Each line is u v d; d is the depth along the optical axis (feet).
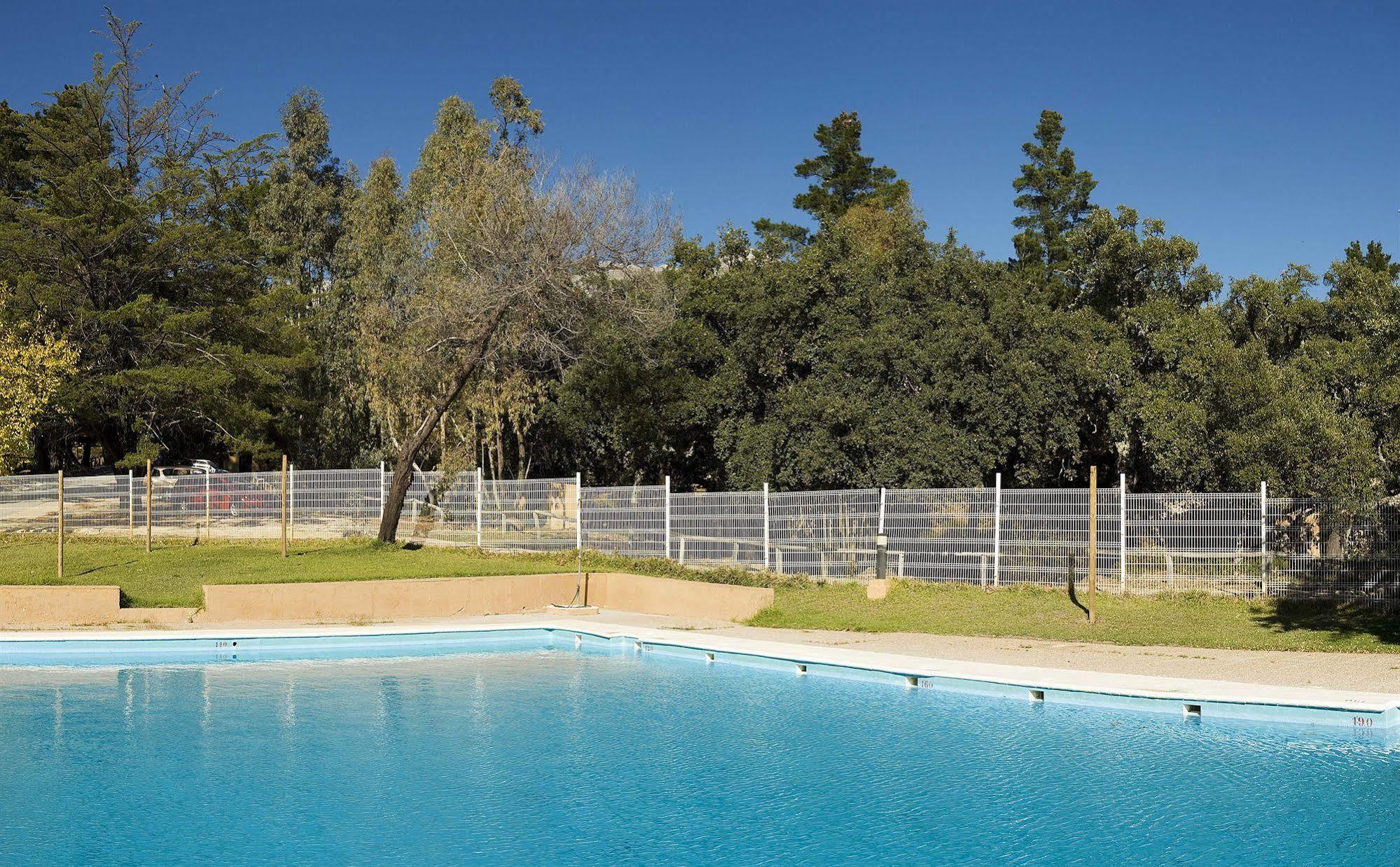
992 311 86.69
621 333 89.66
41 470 147.84
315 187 153.58
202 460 136.67
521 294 80.53
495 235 82.02
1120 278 95.71
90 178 117.08
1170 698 40.29
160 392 109.91
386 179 119.44
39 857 28.99
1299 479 63.77
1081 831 29.96
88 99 134.21
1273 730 38.29
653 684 49.49
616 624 62.90
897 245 108.58
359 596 64.34
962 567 66.03
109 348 118.01
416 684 50.11
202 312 115.14
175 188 126.41
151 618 60.90
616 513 77.25
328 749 39.24
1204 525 61.41
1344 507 58.23
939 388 83.51
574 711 44.70
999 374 82.94
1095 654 49.90
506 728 42.16
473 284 85.10
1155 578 62.23
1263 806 31.42
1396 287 56.90
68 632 56.54
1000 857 28.25
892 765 36.45
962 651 51.67
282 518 76.18
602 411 105.19
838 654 51.11
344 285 137.08
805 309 93.40
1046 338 84.89
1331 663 45.88
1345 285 83.25
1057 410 83.87
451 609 66.28
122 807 33.09
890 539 67.82
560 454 136.87
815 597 65.51
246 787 34.99
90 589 60.54
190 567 71.36
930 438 80.84
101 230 118.73
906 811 31.94
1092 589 56.44
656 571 73.77
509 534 81.15
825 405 82.17
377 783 35.35
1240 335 90.58
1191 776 34.12
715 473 110.52
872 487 81.82
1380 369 57.06
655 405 101.50
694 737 40.47
